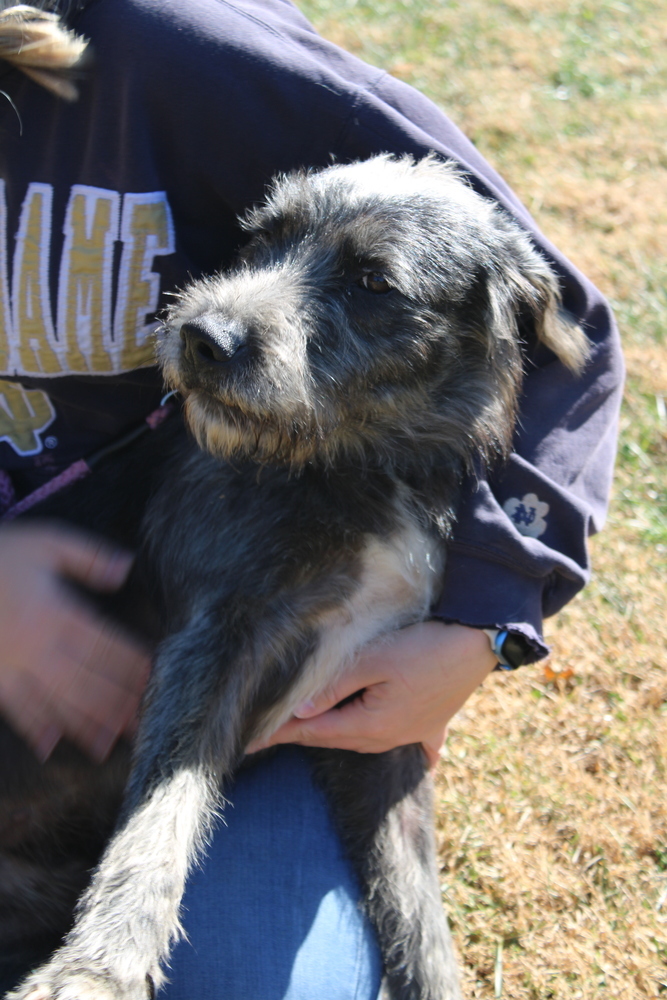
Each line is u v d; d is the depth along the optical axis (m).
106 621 1.02
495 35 2.34
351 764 1.07
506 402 1.05
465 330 1.05
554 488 1.01
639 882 1.13
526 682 1.25
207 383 0.97
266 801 1.04
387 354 1.02
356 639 1.03
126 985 0.92
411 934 1.04
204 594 1.01
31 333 1.02
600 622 1.29
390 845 1.06
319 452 1.02
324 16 2.31
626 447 1.43
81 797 1.05
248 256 1.04
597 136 2.03
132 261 1.01
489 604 1.00
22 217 0.99
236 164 1.00
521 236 1.05
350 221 1.01
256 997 0.98
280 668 1.03
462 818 1.17
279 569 1.00
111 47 0.97
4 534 1.00
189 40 0.97
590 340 1.05
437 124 1.05
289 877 1.02
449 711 1.04
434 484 1.04
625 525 1.37
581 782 1.18
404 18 2.36
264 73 0.98
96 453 1.08
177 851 0.95
